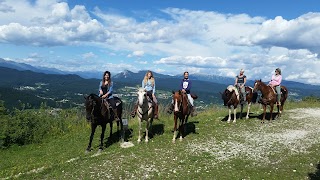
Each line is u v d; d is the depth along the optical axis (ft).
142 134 64.85
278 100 74.64
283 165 43.47
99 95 57.00
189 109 57.98
